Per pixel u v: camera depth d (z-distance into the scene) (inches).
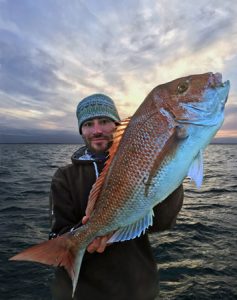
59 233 33.8
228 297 60.7
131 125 27.8
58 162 394.9
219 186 195.2
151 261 36.4
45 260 28.1
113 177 28.2
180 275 69.2
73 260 28.7
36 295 62.6
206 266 73.1
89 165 36.9
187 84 25.7
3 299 61.1
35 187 184.4
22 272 71.1
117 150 28.4
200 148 25.3
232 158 553.3
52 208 36.1
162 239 91.0
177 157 25.4
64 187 36.6
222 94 25.7
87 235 29.0
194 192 172.2
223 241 89.4
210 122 25.2
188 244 87.1
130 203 27.3
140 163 26.8
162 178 26.0
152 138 26.4
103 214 28.4
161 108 26.3
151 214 26.7
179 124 25.4
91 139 38.0
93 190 29.5
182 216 117.6
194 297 60.7
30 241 90.5
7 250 83.5
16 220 112.0
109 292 33.9
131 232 27.2
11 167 310.0
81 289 34.5
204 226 103.6
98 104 38.0
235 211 126.6
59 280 36.6
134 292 34.0
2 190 173.0
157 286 36.4
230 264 74.0
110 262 34.3
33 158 481.1
